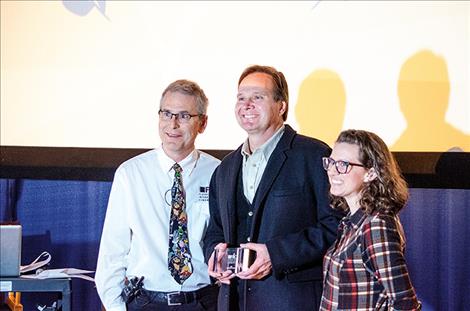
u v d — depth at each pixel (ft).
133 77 14.40
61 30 14.46
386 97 14.01
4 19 14.47
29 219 14.82
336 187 8.93
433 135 13.93
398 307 8.16
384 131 14.03
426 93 13.92
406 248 14.46
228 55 14.29
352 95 14.07
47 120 14.51
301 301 9.67
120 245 10.99
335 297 8.64
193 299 10.78
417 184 13.92
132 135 14.44
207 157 11.57
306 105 14.16
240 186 10.19
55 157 14.49
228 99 14.32
